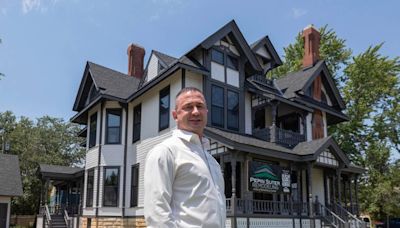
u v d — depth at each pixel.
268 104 16.77
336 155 16.27
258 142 14.77
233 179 13.02
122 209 17.44
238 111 16.48
